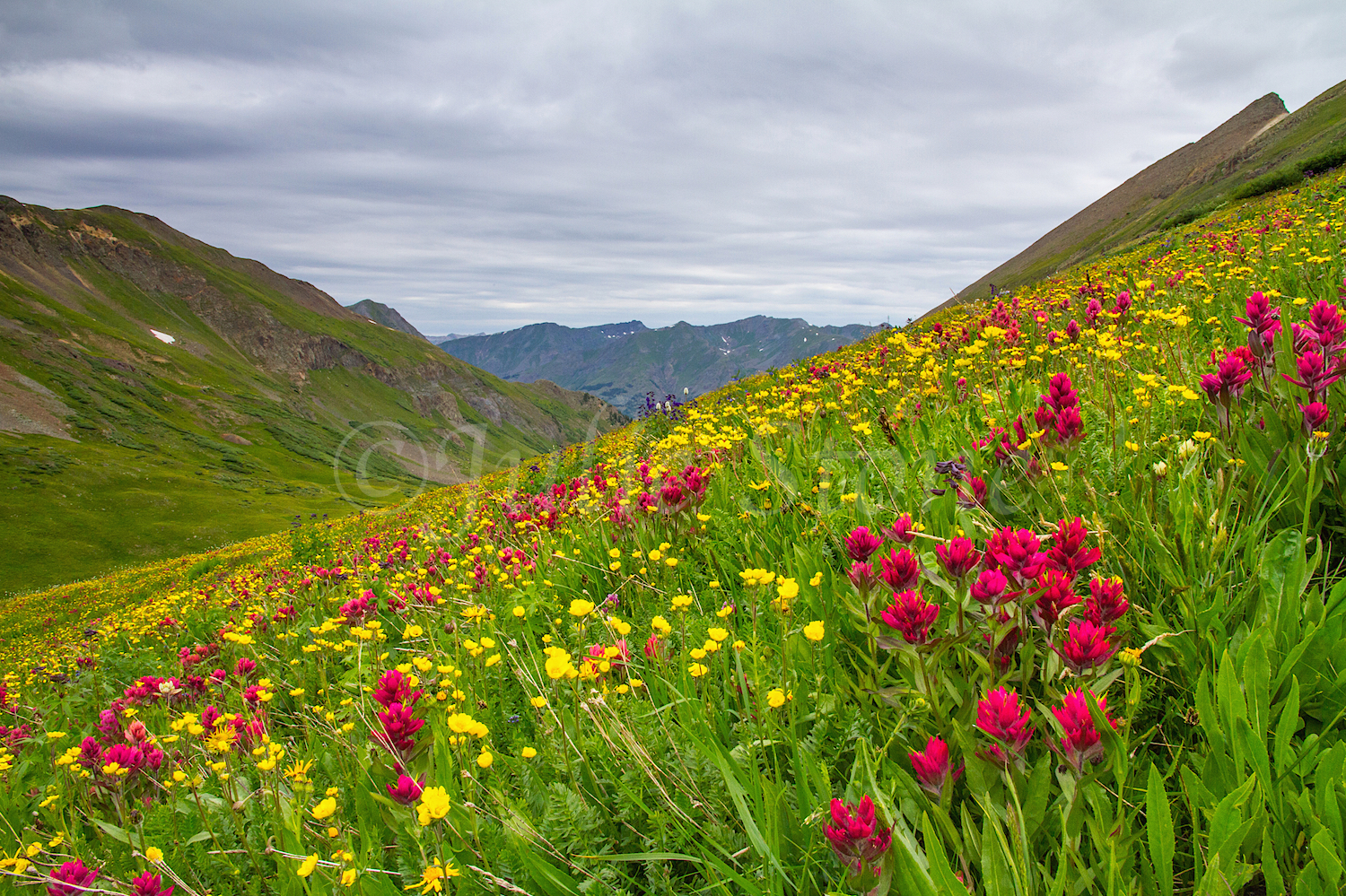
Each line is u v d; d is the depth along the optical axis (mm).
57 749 4422
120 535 105188
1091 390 4164
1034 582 1869
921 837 1760
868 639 2383
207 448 169125
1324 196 14594
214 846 2676
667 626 2791
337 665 4883
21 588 86438
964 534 2658
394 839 2459
